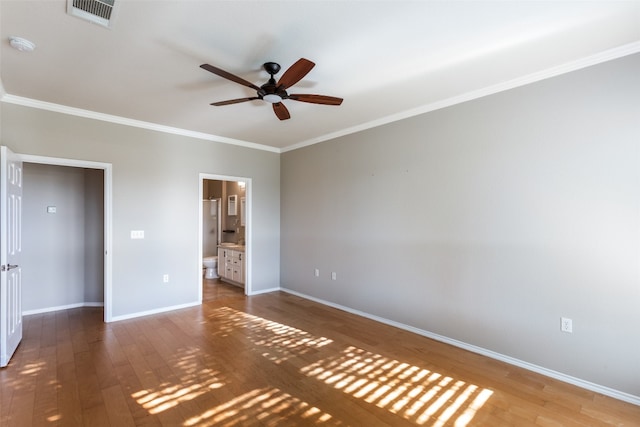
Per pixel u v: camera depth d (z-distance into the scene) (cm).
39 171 425
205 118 395
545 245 267
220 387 245
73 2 183
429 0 181
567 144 257
